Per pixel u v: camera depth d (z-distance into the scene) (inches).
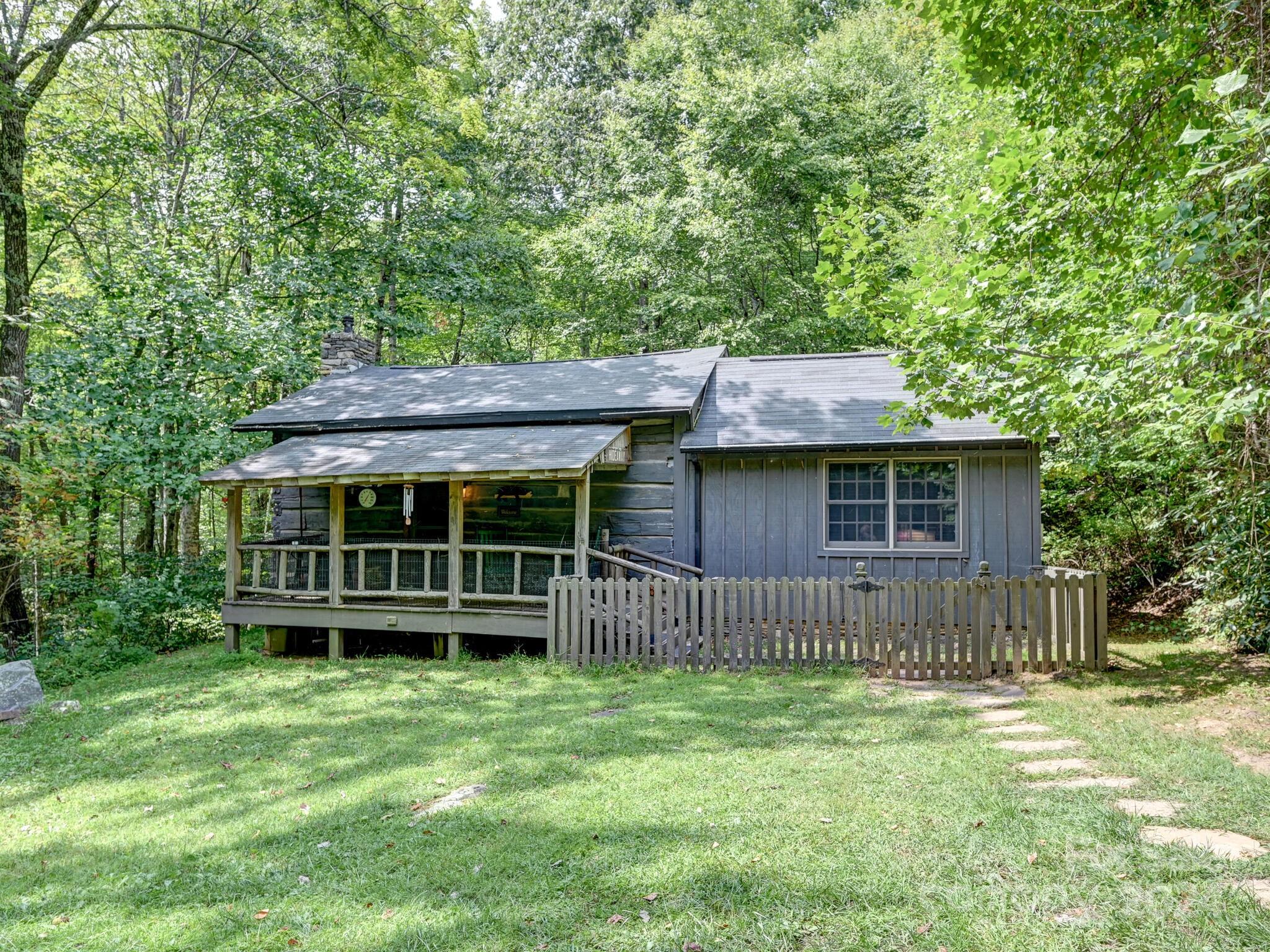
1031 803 177.8
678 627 356.2
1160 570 498.9
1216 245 182.1
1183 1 221.5
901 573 443.8
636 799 193.0
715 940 128.5
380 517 514.3
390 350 939.3
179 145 781.9
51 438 462.3
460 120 930.7
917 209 813.9
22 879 168.7
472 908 144.3
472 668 376.8
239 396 609.0
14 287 489.7
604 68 1291.8
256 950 134.6
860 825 170.4
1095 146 246.4
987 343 237.5
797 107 892.0
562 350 1172.5
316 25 761.0
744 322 877.8
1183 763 202.1
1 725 305.1
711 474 471.2
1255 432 246.2
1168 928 124.0
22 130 489.7
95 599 502.6
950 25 238.5
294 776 230.4
